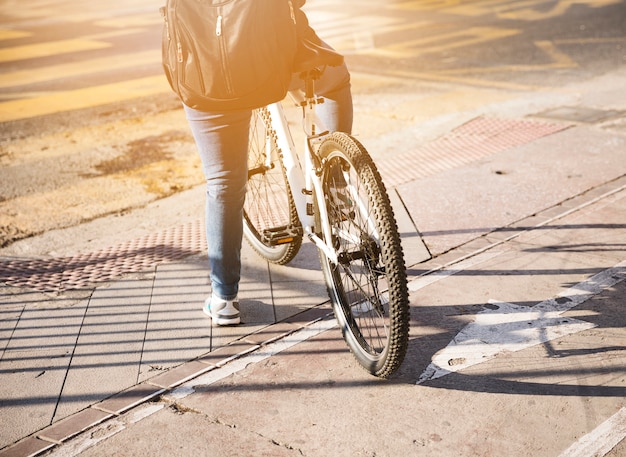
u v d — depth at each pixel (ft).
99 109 29.04
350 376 11.80
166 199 20.57
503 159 21.56
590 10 46.98
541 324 13.02
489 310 13.53
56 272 15.93
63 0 60.08
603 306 13.53
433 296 14.07
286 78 11.15
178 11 10.84
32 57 38.65
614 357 12.00
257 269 15.55
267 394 11.41
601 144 22.50
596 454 9.89
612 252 15.52
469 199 18.66
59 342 13.06
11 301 14.60
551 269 14.93
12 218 19.48
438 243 16.30
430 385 11.48
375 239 11.25
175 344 12.88
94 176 22.38
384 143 24.02
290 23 10.98
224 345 12.80
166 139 25.48
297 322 13.47
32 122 27.66
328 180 12.19
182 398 11.37
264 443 10.32
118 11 53.42
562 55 35.01
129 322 13.67
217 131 12.05
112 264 16.21
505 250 15.83
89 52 39.45
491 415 10.72
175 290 14.85
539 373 11.65
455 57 35.42
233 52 10.69
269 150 14.83
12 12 54.75
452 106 27.66
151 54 38.45
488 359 12.08
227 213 12.65
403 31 42.16
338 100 13.19
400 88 30.35
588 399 10.99
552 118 25.44
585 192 18.79
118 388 11.67
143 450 10.26
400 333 10.75
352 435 10.42
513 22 43.93
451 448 10.09
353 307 12.96
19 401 11.41
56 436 10.59
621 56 34.35
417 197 18.97
